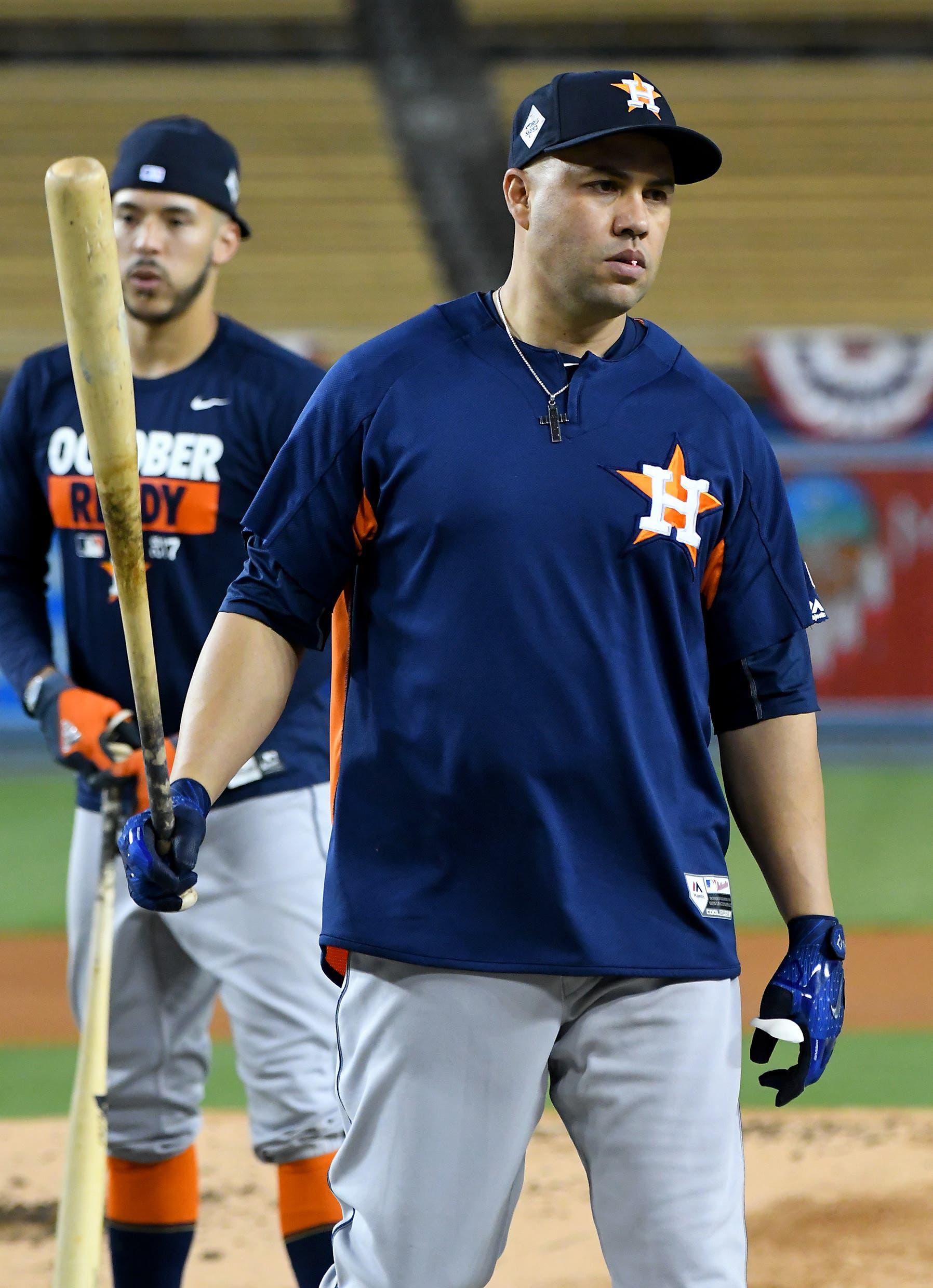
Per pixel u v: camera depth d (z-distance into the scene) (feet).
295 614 28.12
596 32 217.97
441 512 26.71
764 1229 46.01
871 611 156.46
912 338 155.12
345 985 28.17
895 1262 43.57
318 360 159.74
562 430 27.07
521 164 27.68
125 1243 39.81
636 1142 26.45
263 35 217.36
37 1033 71.82
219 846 39.04
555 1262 44.04
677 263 191.72
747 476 28.45
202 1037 40.78
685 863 27.22
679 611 27.53
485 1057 26.61
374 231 193.47
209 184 40.16
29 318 179.32
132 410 23.41
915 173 203.82
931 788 132.57
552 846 26.48
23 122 202.28
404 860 27.20
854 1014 73.82
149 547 39.81
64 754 38.96
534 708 26.50
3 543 42.24
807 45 215.92
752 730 29.37
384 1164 26.99
